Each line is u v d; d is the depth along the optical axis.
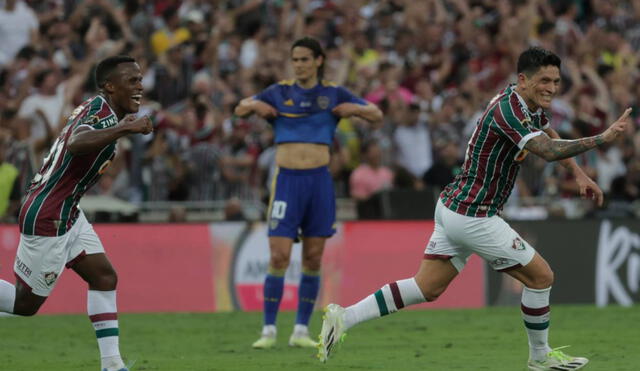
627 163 55.47
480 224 23.44
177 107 53.97
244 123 51.91
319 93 32.56
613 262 46.97
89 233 23.06
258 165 49.88
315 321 40.00
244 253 44.53
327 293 44.78
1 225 42.59
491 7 68.50
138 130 21.08
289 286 44.16
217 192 49.41
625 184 52.81
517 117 22.66
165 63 56.69
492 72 62.56
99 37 57.12
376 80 57.69
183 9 62.22
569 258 46.59
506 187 23.58
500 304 46.19
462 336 35.22
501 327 37.94
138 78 22.59
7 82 53.91
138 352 31.34
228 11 62.72
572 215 50.72
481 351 31.09
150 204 47.16
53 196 22.12
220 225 44.47
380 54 62.72
